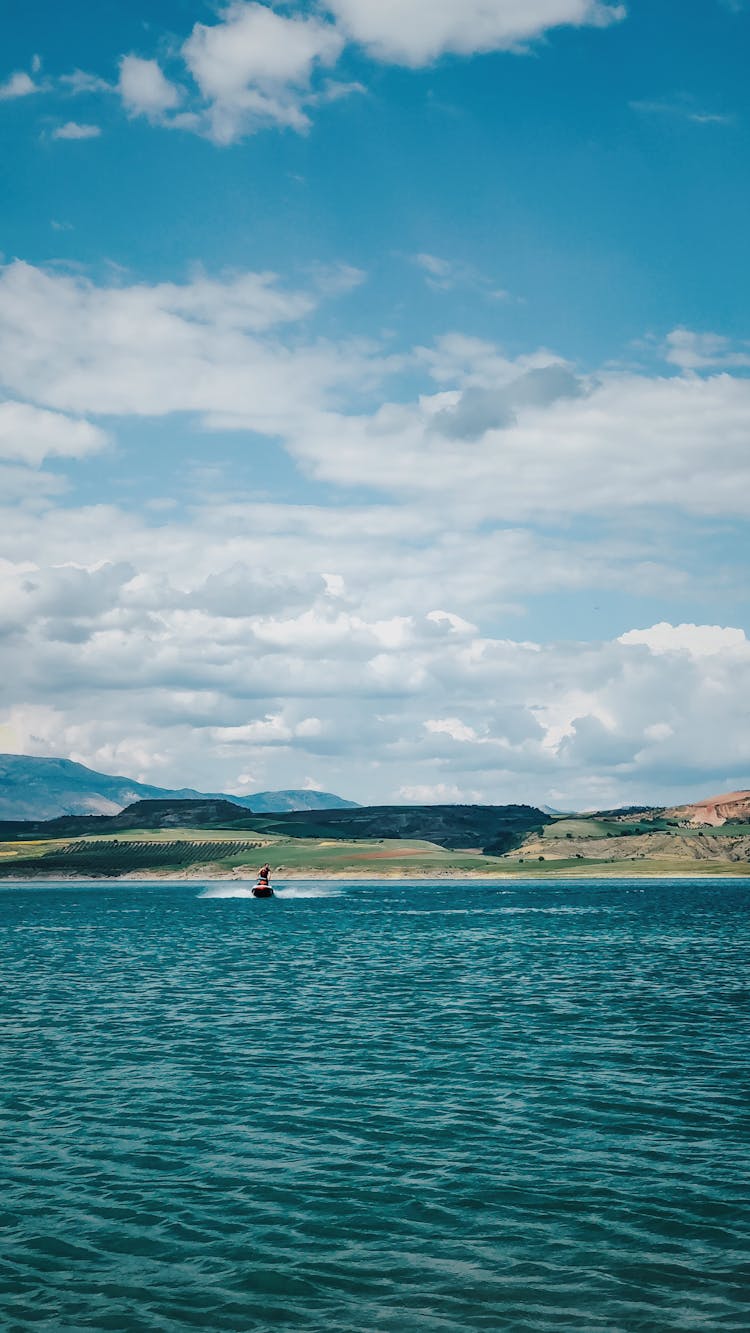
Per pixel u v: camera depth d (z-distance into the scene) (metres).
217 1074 38.06
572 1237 22.52
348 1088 35.81
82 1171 27.05
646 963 78.06
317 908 181.25
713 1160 27.72
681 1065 39.25
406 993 60.38
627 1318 18.86
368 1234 22.77
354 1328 18.58
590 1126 30.98
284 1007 54.88
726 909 167.50
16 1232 22.92
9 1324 18.66
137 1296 19.78
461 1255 21.64
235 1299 19.67
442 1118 31.91
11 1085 36.44
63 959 83.44
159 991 61.91
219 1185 25.95
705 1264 21.09
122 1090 35.69
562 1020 49.91
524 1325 18.64
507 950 90.75
